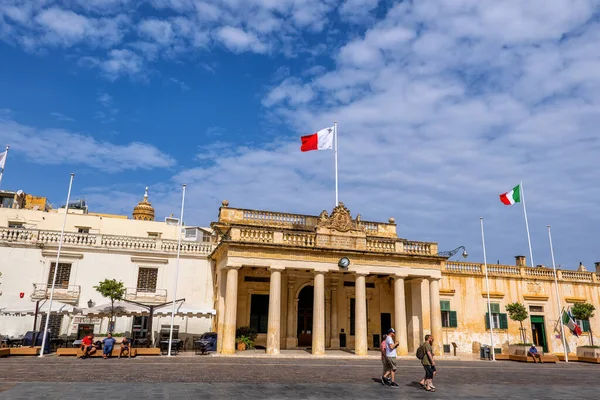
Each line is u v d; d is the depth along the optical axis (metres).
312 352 28.44
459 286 36.97
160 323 32.03
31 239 31.14
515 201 38.16
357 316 29.58
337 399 12.87
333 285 34.66
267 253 28.72
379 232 37.19
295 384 15.52
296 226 35.16
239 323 32.44
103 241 32.56
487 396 14.24
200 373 17.86
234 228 28.88
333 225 30.59
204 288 33.59
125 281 32.25
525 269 39.53
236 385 14.87
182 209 28.84
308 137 33.97
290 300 33.41
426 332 33.25
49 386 13.70
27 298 30.09
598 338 40.03
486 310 37.22
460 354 34.97
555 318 38.91
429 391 14.98
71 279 31.25
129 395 12.44
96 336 28.84
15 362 20.55
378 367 22.28
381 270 30.67
